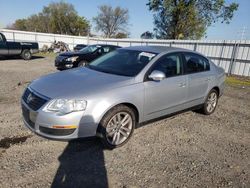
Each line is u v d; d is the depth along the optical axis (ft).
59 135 10.96
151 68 13.70
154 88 13.53
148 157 11.93
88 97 11.22
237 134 15.79
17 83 27.20
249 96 28.50
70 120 10.83
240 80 42.42
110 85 12.16
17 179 9.58
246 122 18.34
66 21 217.36
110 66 14.80
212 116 19.11
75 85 12.02
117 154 12.01
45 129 11.09
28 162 10.78
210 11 104.63
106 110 11.57
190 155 12.45
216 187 9.99
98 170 10.57
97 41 98.84
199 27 105.09
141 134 14.53
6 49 54.54
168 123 16.75
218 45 51.47
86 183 9.67
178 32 104.42
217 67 19.60
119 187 9.57
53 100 10.95
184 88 15.53
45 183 9.48
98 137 11.93
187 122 17.25
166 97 14.42
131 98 12.44
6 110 17.19
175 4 100.83
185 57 16.17
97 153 11.96
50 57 71.77
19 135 13.25
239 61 47.88
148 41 70.38
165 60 14.67
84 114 11.06
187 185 9.97
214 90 18.99
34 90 12.00
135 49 16.10
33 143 12.48
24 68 41.78
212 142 14.26
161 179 10.24
